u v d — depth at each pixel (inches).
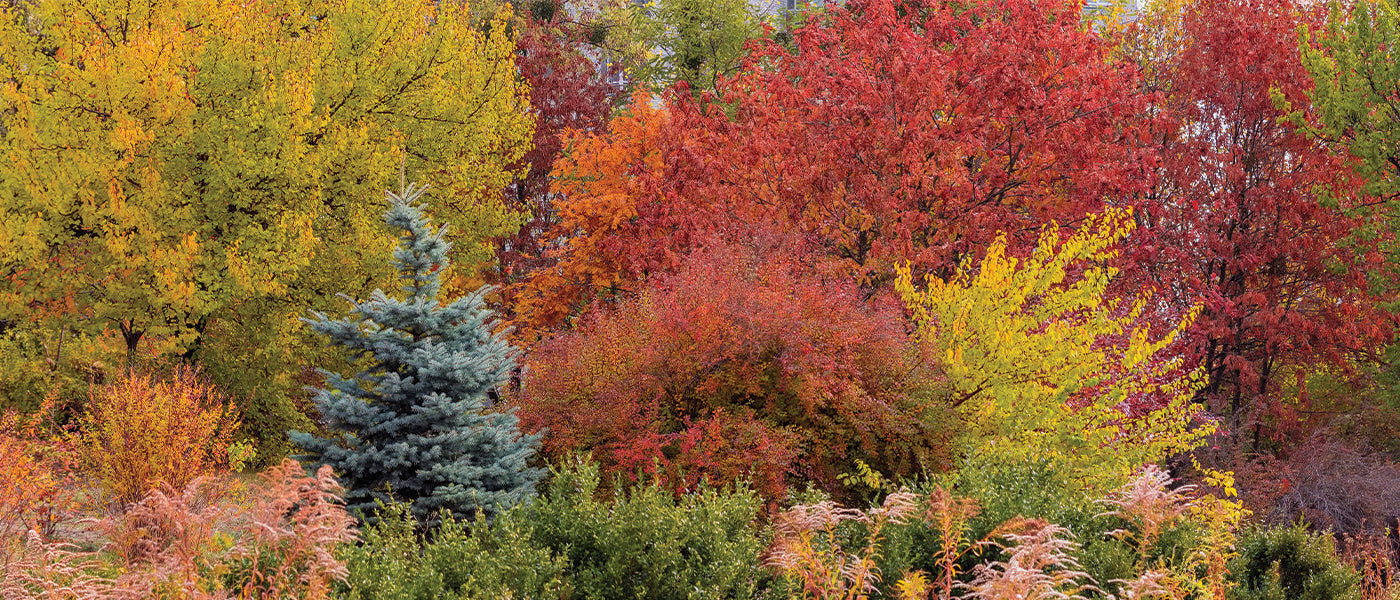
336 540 282.8
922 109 712.4
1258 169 849.5
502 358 454.9
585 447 505.4
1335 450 791.1
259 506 285.3
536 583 303.1
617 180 893.2
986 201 727.7
